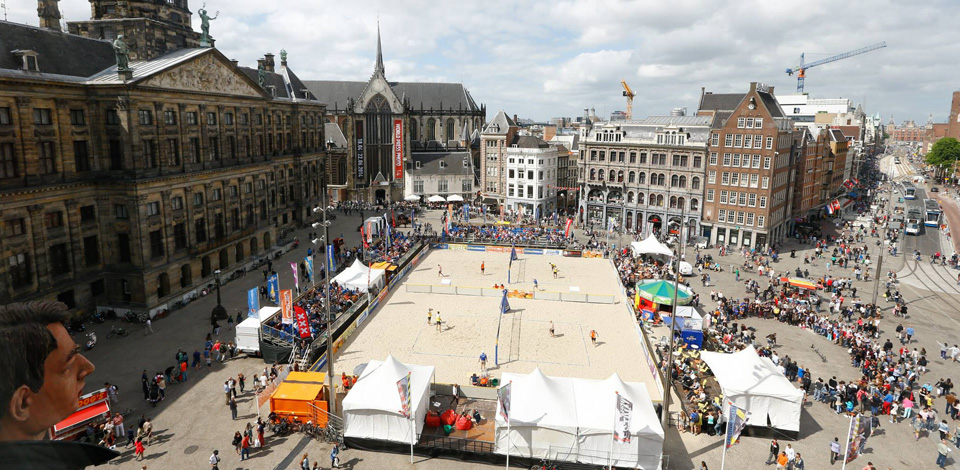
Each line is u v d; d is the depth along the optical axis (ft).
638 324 209.26
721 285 275.80
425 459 133.18
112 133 205.36
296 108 370.12
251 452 133.18
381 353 187.01
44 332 13.66
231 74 265.75
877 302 254.68
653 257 325.42
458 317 225.76
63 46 205.36
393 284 267.39
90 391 156.56
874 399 152.56
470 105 622.13
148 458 128.77
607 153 409.90
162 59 236.43
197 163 242.37
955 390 168.96
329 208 479.41
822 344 203.31
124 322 209.97
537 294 253.85
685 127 375.04
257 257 292.40
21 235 182.50
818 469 130.31
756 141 338.34
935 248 365.40
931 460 134.21
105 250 212.23
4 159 176.65
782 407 142.92
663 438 127.03
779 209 366.43
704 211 369.71
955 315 239.09
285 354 177.06
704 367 179.83
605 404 135.74
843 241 355.77
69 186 196.65
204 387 163.02
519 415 131.13
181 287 232.73
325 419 141.38
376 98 528.22
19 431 12.94
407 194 534.37
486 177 520.42
